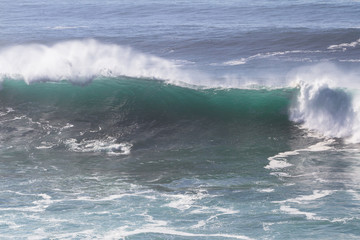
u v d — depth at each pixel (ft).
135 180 122.72
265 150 142.61
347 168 127.13
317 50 291.58
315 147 143.74
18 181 121.60
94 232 94.84
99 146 144.77
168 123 160.86
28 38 346.74
